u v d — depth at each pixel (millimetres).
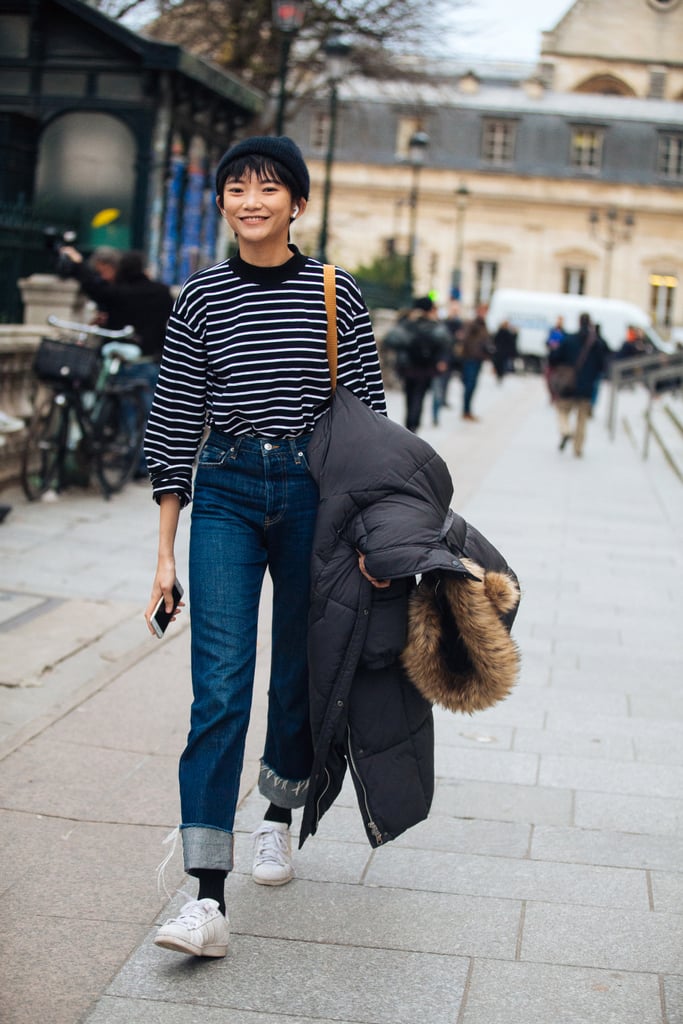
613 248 55000
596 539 9406
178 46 12664
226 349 3111
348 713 3137
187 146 14125
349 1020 2865
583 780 4484
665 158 55281
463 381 19562
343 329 3186
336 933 3287
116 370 9664
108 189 13141
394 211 54844
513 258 55219
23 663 5438
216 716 3076
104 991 2949
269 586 7180
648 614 7086
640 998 2994
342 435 3143
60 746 4523
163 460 3234
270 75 23328
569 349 14953
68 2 12734
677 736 5020
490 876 3668
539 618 6875
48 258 11250
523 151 54875
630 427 19250
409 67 26062
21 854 3662
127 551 7836
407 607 3113
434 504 3139
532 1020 2881
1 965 3041
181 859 3688
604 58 60406
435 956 3182
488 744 4828
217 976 3041
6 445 9148
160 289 10039
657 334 44875
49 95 13109
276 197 3059
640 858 3828
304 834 3162
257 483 3162
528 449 15734
